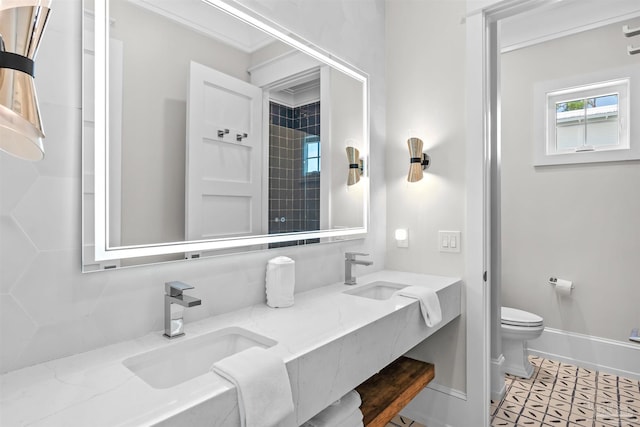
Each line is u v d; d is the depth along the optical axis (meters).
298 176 1.69
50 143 0.93
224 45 1.37
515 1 1.81
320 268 1.79
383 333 1.32
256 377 0.82
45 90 0.92
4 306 0.86
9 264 0.86
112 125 1.05
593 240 2.78
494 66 2.36
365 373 1.22
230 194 1.39
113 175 1.05
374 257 2.18
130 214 1.09
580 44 2.84
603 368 2.70
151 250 1.13
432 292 1.63
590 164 2.79
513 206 3.12
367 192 2.11
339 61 1.88
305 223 1.71
